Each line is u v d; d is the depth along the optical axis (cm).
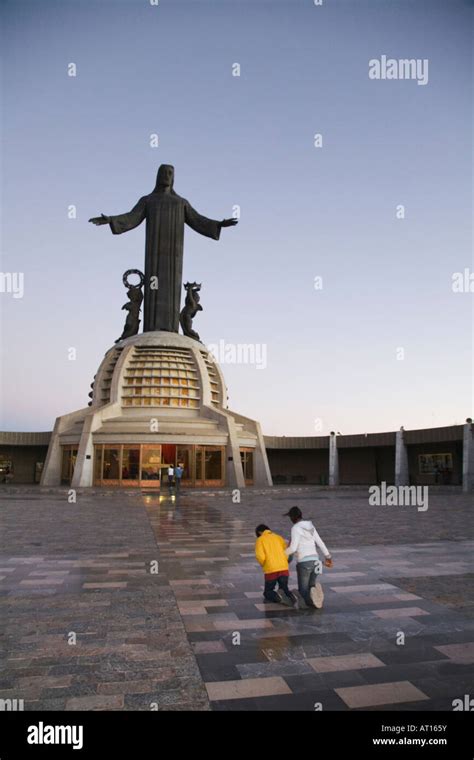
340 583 1058
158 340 5784
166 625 787
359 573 1148
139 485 4412
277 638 731
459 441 4953
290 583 1066
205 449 4669
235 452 4662
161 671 619
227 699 552
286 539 1625
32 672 616
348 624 794
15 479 6081
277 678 601
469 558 1327
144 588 1008
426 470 5656
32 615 834
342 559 1312
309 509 2784
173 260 6188
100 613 846
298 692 568
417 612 856
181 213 6284
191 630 765
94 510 2602
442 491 4506
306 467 6594
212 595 959
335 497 3812
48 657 661
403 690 573
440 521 2188
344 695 562
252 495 4047
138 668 628
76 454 4781
